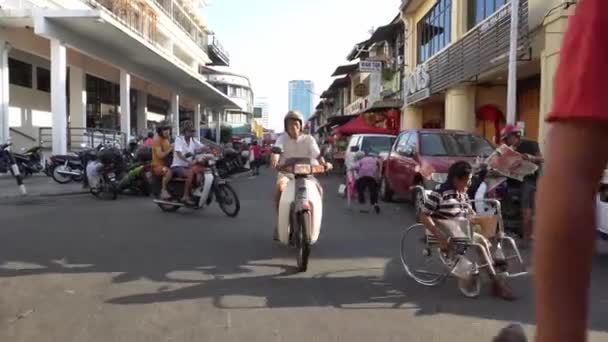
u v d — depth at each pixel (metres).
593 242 0.96
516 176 8.10
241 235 8.80
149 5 36.56
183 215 10.95
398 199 13.76
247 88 85.38
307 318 4.81
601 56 0.95
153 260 6.97
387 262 6.98
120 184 13.73
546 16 13.15
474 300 5.38
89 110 32.06
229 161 22.02
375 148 17.42
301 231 6.46
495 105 19.89
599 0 0.98
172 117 37.31
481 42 16.78
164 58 27.44
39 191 14.81
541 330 0.97
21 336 4.36
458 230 5.56
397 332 4.48
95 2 28.11
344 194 13.62
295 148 7.28
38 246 7.71
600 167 0.97
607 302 5.25
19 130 25.12
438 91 21.34
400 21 29.30
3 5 20.08
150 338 4.33
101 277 6.12
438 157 11.05
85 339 4.30
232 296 5.45
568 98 0.97
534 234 1.02
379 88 33.66
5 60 20.31
